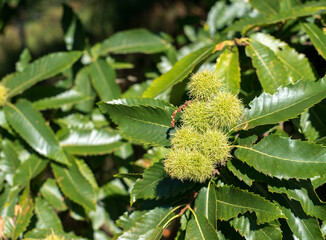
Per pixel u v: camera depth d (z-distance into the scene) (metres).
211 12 1.12
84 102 1.11
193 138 0.75
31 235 0.95
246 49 0.88
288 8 0.99
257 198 0.75
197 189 0.83
